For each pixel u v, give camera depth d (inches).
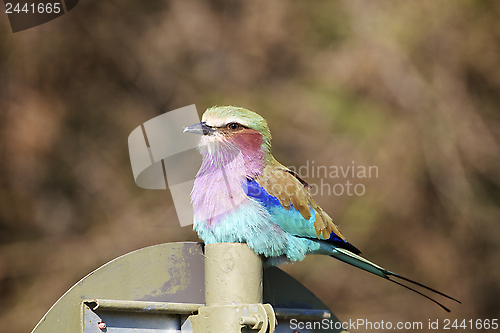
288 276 176.7
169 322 139.9
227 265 143.6
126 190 509.0
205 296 144.9
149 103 542.6
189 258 147.3
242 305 139.2
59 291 474.9
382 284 509.0
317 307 176.1
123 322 131.3
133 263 138.0
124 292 135.0
